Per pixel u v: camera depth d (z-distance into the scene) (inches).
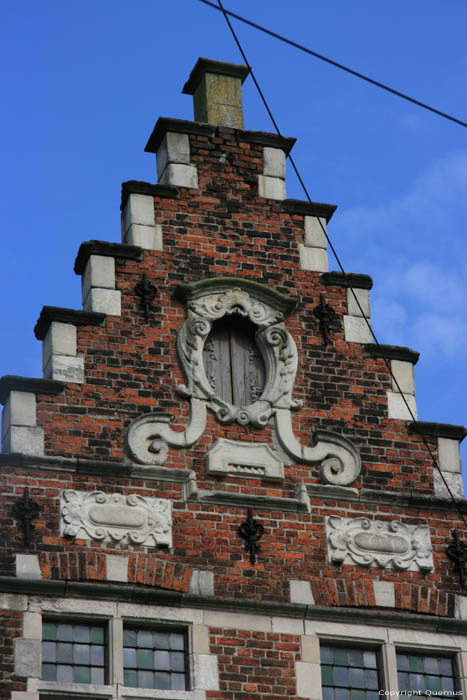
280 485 1088.8
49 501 1037.2
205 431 1091.9
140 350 1106.7
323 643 1051.9
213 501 1066.7
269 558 1060.5
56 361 1084.5
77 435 1064.8
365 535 1087.6
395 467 1119.6
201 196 1177.4
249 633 1034.1
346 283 1177.4
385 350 1158.3
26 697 976.9
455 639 1074.7
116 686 995.3
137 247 1140.5
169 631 1029.2
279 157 1211.2
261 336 1138.7
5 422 1067.9
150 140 1211.2
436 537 1103.6
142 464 1064.8
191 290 1130.7
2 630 991.6
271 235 1179.3
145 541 1042.1
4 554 1014.4
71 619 1012.5
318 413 1124.5
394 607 1071.0
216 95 1237.1
